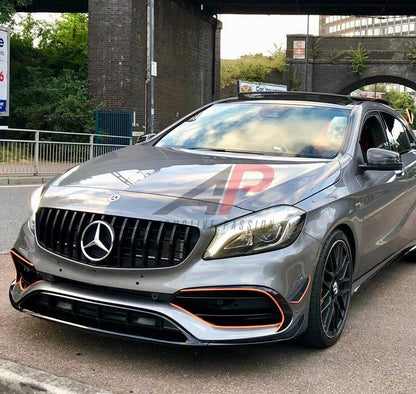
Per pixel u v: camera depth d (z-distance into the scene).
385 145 5.04
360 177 4.16
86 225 3.25
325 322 3.59
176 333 3.09
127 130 21.05
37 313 3.43
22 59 26.00
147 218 3.13
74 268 3.25
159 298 3.08
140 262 3.13
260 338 3.08
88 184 3.54
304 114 4.66
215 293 3.04
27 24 29.75
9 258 5.70
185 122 5.00
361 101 5.06
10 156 13.41
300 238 3.26
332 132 4.40
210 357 3.44
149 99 22.64
